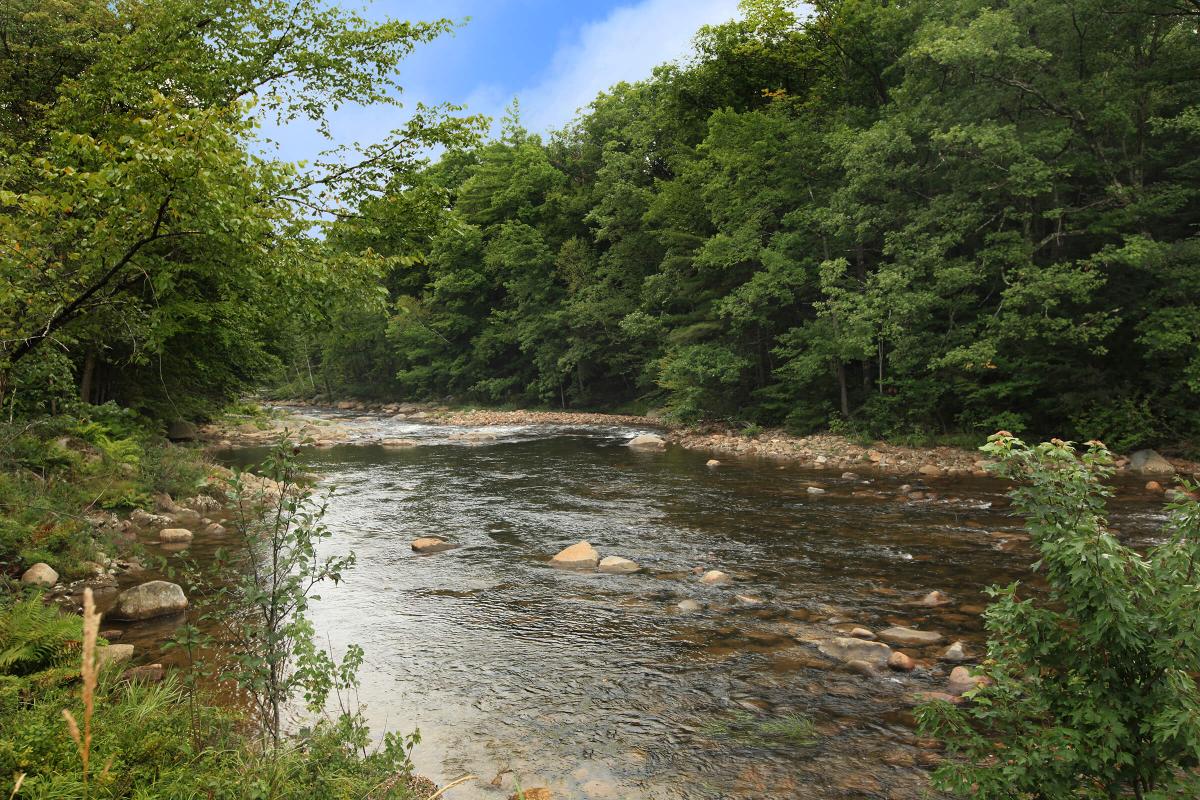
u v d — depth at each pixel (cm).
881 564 985
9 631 473
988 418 2097
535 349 4838
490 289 5553
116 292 781
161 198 626
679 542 1147
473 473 1983
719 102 3691
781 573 955
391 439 3009
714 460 2086
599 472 1961
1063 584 314
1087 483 324
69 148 654
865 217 2248
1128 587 307
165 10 1286
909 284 2105
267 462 443
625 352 4284
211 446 2631
